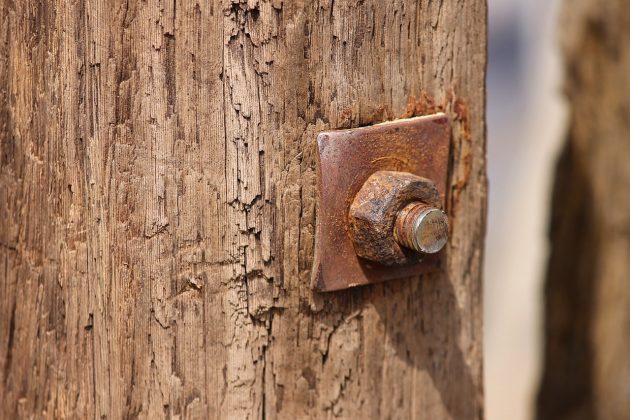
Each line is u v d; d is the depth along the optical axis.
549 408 1.16
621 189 1.05
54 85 0.59
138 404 0.60
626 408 1.05
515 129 3.16
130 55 0.58
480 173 0.64
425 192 0.59
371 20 0.59
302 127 0.59
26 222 0.61
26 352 0.62
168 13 0.57
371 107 0.60
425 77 0.61
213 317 0.59
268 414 0.61
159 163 0.58
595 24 1.06
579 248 1.12
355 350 0.62
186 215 0.59
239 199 0.59
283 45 0.58
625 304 1.05
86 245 0.59
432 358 0.64
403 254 0.59
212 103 0.58
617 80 1.04
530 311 1.97
